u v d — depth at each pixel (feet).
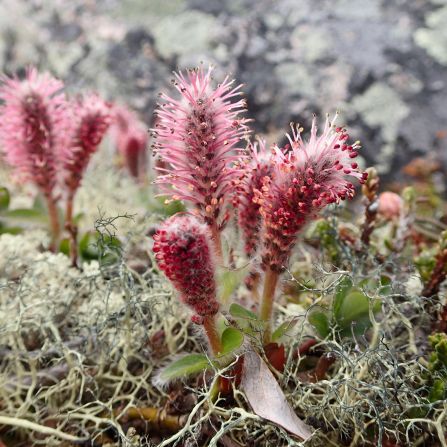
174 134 0.45
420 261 0.60
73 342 0.53
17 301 0.54
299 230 0.44
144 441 0.47
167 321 0.55
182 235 0.39
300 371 0.52
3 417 0.44
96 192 0.83
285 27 1.17
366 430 0.46
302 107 1.08
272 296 0.47
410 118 1.07
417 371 0.49
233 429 0.46
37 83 0.61
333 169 0.42
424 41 1.12
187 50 1.17
